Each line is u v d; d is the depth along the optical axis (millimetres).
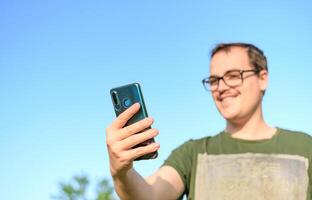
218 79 1622
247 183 1551
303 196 1541
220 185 1573
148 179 1549
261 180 1548
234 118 1610
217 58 1642
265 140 1602
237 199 1545
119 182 1347
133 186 1384
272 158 1569
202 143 1670
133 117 1349
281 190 1535
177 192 1599
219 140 1650
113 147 1275
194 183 1610
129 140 1271
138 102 1358
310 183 1560
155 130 1283
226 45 1650
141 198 1415
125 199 1396
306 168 1559
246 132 1628
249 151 1592
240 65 1614
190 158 1652
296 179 1549
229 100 1606
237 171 1572
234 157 1592
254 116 1631
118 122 1300
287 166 1559
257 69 1629
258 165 1565
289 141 1600
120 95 1384
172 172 1604
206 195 1581
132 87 1374
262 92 1668
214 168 1599
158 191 1515
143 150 1274
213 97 1648
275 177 1546
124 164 1280
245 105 1602
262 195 1536
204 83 1662
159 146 1285
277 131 1632
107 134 1299
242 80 1603
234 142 1617
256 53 1646
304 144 1592
